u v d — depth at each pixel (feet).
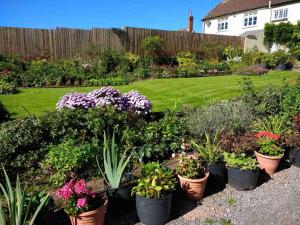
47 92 34.01
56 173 14.10
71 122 16.85
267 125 18.98
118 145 15.72
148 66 53.21
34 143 15.71
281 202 13.69
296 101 22.70
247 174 14.20
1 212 9.07
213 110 19.75
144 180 11.74
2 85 34.17
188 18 96.68
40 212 10.09
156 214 11.43
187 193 13.34
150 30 60.85
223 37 72.33
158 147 16.63
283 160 18.54
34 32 50.52
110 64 50.75
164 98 30.99
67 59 51.42
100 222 10.67
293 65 59.82
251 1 91.86
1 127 16.57
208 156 14.85
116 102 19.49
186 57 62.28
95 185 13.48
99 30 55.31
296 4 75.77
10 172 14.43
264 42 79.71
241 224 11.90
